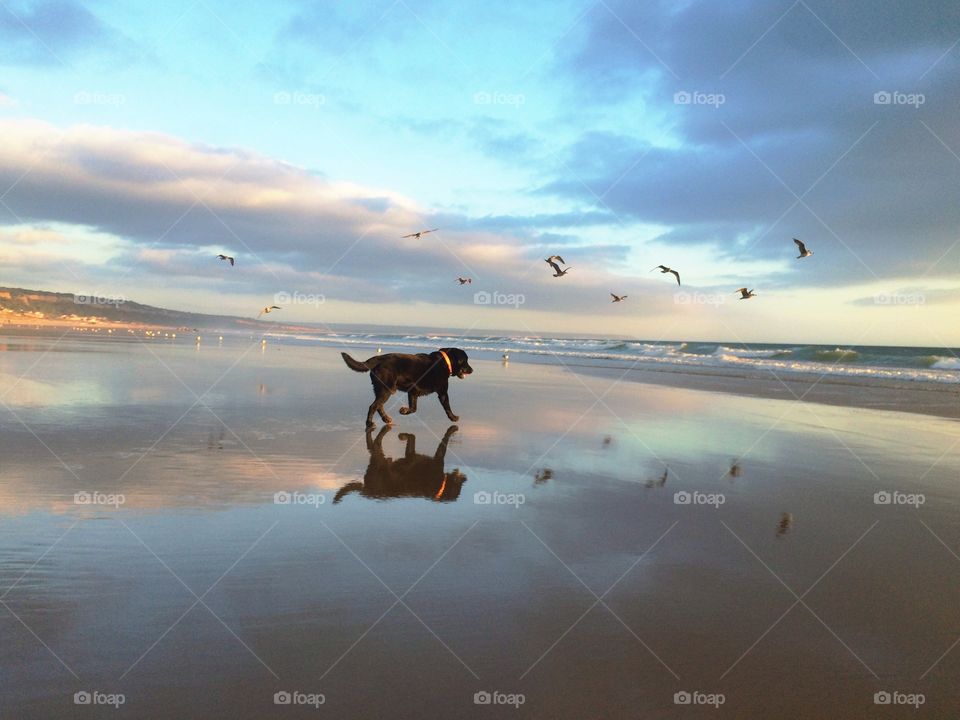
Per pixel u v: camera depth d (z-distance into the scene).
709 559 2.50
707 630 1.92
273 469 3.68
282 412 5.85
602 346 25.84
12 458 3.68
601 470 3.97
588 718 1.47
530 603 2.06
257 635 1.78
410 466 3.91
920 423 6.30
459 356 5.77
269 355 14.49
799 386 10.22
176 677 1.55
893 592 2.22
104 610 1.89
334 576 2.21
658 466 4.12
